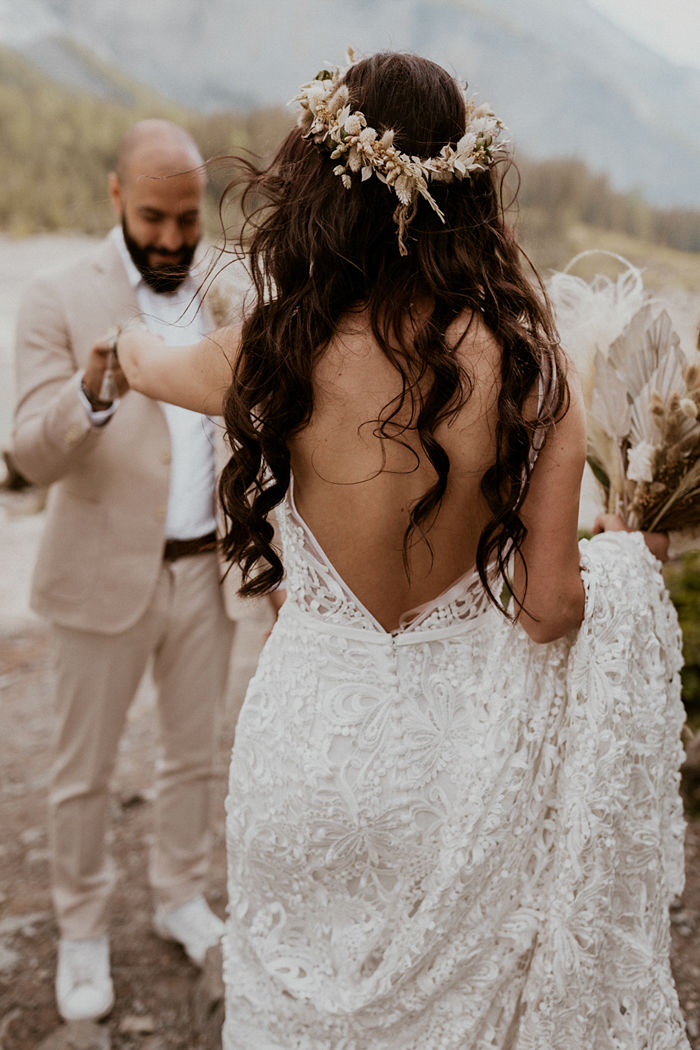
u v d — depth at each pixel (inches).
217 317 58.6
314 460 49.9
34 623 188.9
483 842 53.2
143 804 122.9
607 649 54.3
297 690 54.3
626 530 62.6
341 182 46.6
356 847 53.7
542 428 48.2
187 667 89.3
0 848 113.8
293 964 57.5
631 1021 57.0
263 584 57.8
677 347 58.8
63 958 88.0
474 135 45.6
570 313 63.2
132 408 83.4
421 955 53.7
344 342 47.2
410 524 49.4
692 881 101.9
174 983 91.7
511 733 53.6
